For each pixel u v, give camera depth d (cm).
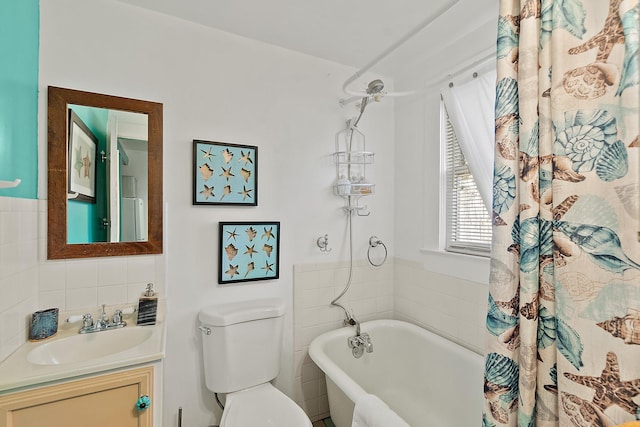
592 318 86
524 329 96
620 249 81
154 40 168
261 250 196
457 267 196
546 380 95
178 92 174
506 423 98
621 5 81
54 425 109
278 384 203
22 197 129
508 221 100
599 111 85
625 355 80
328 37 193
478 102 178
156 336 140
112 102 158
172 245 172
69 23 150
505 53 101
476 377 170
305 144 212
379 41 197
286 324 206
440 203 212
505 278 100
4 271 117
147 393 122
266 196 199
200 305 179
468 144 183
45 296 143
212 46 183
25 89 132
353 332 211
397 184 246
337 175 223
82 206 153
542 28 96
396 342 221
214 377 167
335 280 223
